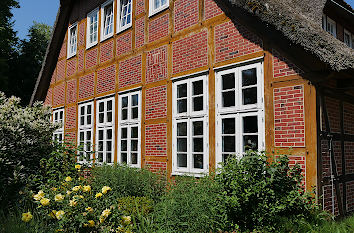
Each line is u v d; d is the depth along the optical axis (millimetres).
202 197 5117
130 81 9469
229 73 6738
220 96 6840
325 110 5805
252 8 5949
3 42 21969
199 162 7195
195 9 7570
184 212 4895
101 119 10789
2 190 6188
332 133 5992
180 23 7938
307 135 5547
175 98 7883
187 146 7402
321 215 5270
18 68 23922
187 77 7598
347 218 5891
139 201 6156
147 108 8680
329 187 5730
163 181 7418
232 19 6734
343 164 6277
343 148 6340
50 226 4176
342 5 8656
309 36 5352
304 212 5184
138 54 9242
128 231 4328
